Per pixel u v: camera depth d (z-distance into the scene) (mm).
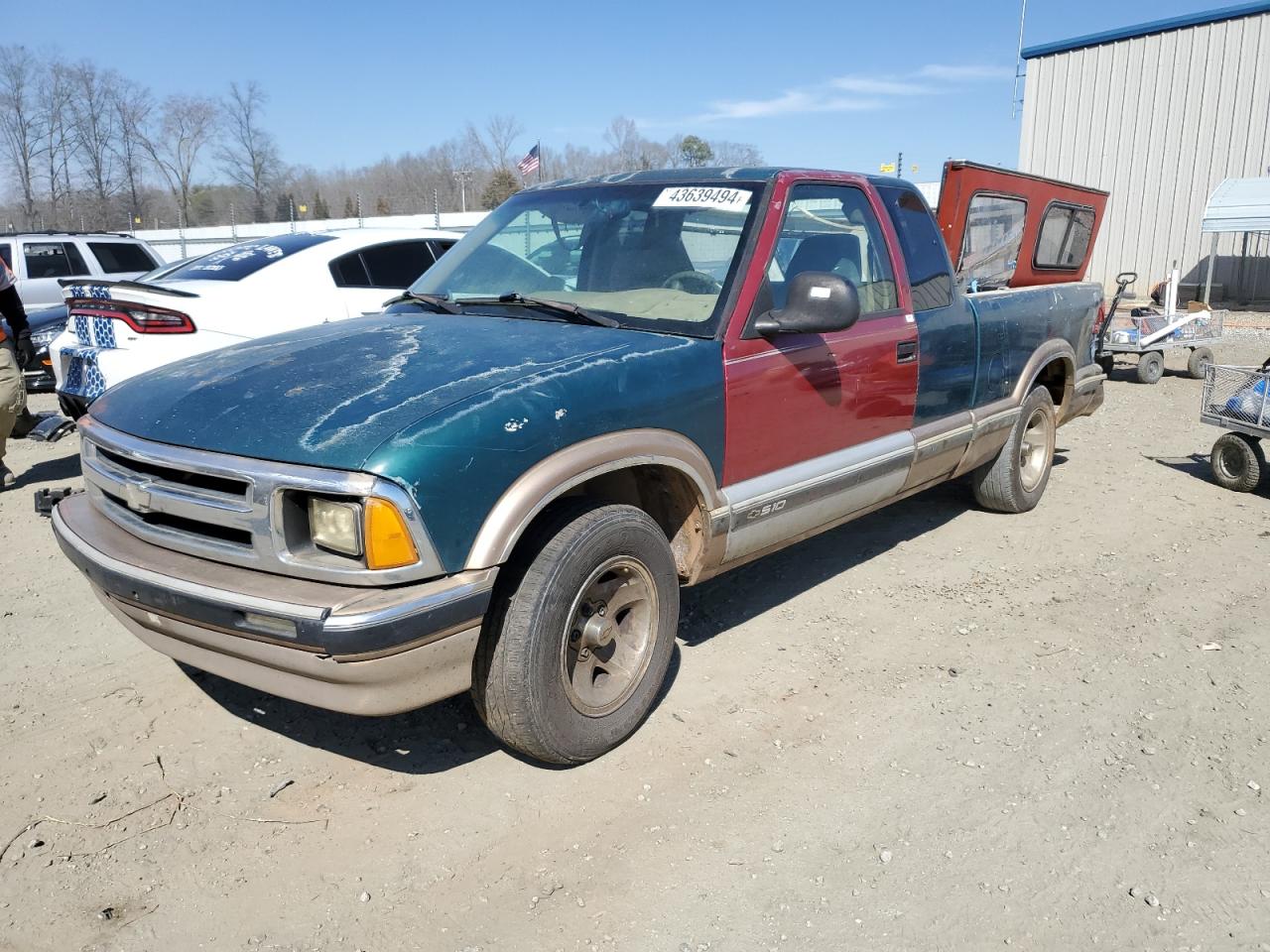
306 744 3383
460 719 3549
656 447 3184
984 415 5168
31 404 9789
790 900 2619
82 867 2752
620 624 3301
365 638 2490
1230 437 6590
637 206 4043
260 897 2639
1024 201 6422
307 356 3248
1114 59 21578
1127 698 3709
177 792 3098
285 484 2592
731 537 3613
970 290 5375
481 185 59812
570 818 2967
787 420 3762
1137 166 21609
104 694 3723
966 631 4316
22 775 3186
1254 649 4129
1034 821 2957
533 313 3717
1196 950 2455
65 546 3137
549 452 2855
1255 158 19984
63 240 12641
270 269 6848
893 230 4500
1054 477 7020
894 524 5840
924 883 2689
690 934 2500
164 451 2834
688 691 3736
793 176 3967
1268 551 5367
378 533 2537
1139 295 21922
